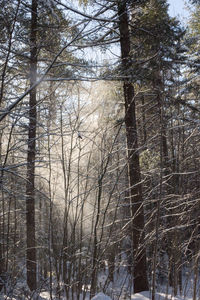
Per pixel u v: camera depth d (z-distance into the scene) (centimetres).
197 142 838
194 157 806
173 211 772
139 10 888
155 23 816
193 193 770
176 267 812
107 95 722
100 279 813
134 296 757
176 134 889
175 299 756
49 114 620
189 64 852
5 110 430
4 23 427
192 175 859
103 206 773
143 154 886
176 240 777
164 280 988
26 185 671
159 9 863
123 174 929
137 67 748
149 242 720
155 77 733
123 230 700
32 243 827
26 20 487
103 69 731
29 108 524
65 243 641
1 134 576
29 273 773
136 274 802
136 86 952
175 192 803
